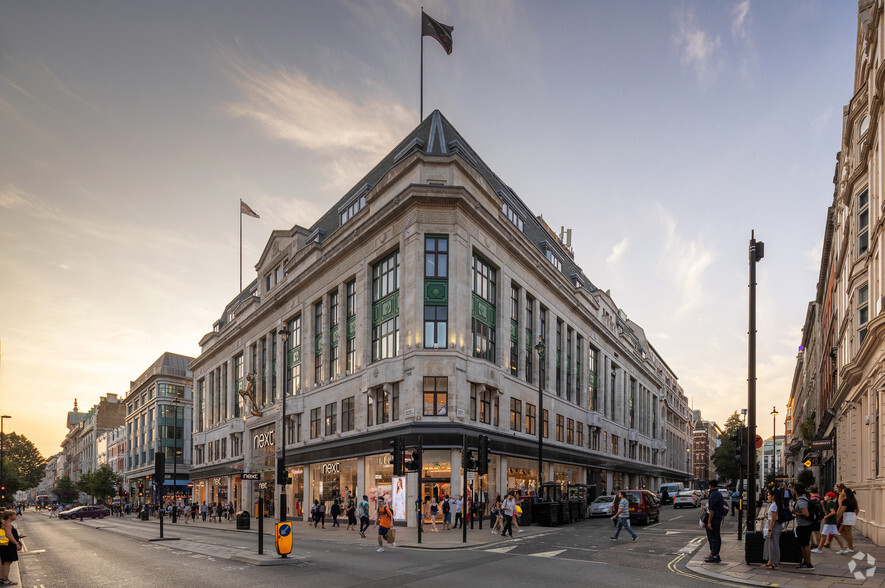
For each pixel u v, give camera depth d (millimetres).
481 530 26766
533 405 41688
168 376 87188
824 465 41781
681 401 103000
